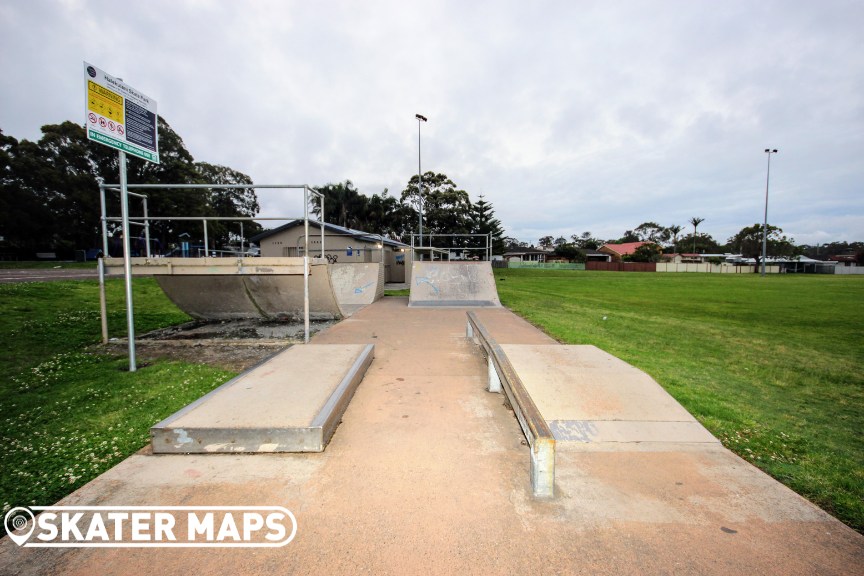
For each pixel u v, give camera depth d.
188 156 29.27
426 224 41.88
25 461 2.65
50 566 1.75
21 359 5.04
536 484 2.26
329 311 8.50
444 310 10.00
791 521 2.08
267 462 2.62
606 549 1.86
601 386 3.88
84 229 28.09
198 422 2.82
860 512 2.20
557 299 13.91
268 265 6.14
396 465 2.60
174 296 8.09
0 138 24.11
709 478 2.51
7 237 27.97
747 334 8.25
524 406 2.60
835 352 6.79
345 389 3.54
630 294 17.23
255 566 1.75
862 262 67.38
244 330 7.36
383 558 1.79
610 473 2.55
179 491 2.31
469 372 4.67
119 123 4.69
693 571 1.72
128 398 3.81
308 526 2.01
